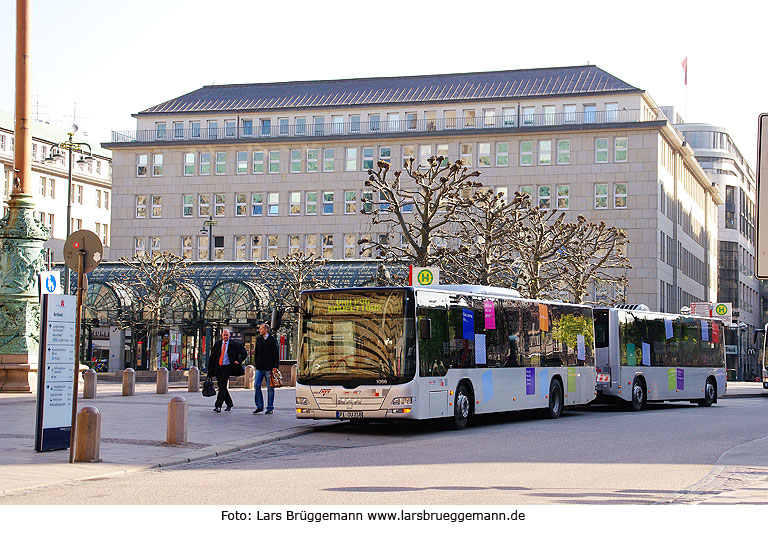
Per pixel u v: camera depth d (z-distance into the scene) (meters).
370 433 21.56
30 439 18.09
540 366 26.55
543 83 83.00
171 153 87.00
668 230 82.81
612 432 22.06
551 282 45.03
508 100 81.50
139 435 19.17
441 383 21.72
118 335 79.62
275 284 63.25
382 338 20.89
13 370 30.58
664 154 81.50
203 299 66.56
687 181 94.06
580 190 78.62
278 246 84.88
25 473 13.69
